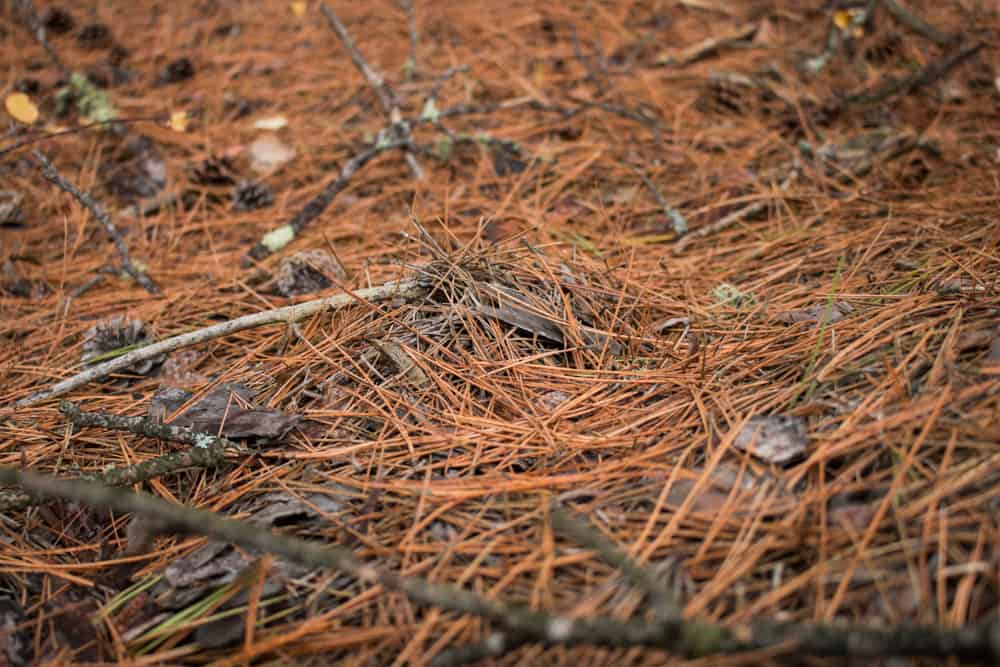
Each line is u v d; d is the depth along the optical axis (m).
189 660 0.71
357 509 0.79
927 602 0.64
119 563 0.79
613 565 0.72
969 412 0.77
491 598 0.70
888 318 0.86
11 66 1.33
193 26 1.44
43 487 0.63
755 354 0.86
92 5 1.49
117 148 1.21
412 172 1.17
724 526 0.74
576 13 1.41
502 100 1.27
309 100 1.29
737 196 1.11
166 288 1.04
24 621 0.76
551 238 1.05
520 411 0.84
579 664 0.65
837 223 1.04
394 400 0.85
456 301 0.91
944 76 1.24
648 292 0.96
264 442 0.83
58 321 1.00
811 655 0.61
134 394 0.91
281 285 1.00
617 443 0.81
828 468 0.77
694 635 0.58
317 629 0.71
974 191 1.05
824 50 1.31
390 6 1.45
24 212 1.14
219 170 1.17
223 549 0.78
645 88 1.27
